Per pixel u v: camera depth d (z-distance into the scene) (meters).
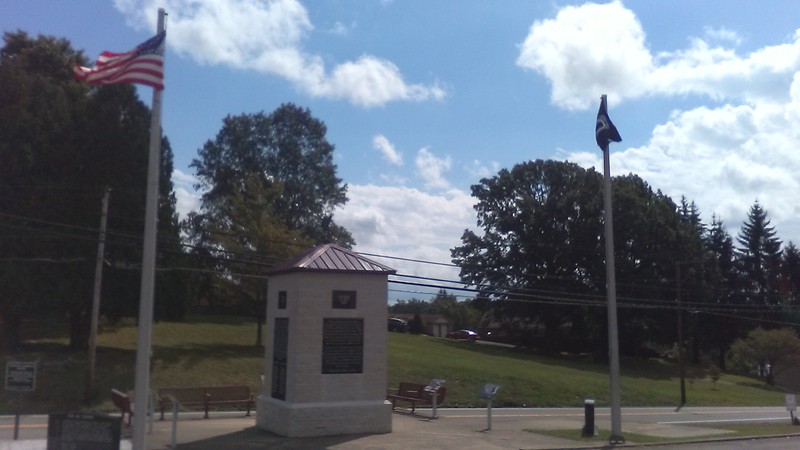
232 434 20.09
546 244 73.00
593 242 72.62
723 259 90.69
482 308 78.00
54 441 13.46
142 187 36.41
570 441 21.50
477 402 37.31
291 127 73.19
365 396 20.41
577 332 77.38
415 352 52.84
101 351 36.78
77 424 13.44
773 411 43.38
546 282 72.94
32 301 33.25
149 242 14.74
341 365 20.20
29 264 33.28
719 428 27.78
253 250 45.19
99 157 35.41
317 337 20.00
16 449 16.70
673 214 75.50
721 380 67.69
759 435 25.06
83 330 36.62
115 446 13.23
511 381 42.28
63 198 34.50
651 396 46.06
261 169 71.38
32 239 33.59
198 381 33.22
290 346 20.03
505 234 76.50
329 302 20.22
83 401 28.95
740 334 82.06
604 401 41.72
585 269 73.75
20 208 33.69
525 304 74.12
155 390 26.23
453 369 43.88
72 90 37.22
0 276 32.56
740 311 82.56
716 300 82.12
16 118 33.97
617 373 22.42
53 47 41.31
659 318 73.62
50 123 34.91
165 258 38.16
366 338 20.53
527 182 76.31
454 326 107.75
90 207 34.91
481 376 42.47
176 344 42.06
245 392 26.77
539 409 35.88
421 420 25.95
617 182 74.19
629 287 71.38
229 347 42.66
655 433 24.89
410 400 28.14
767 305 83.69
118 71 14.90
